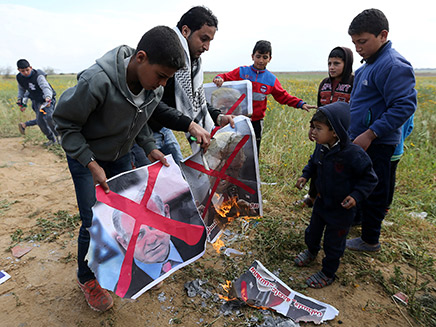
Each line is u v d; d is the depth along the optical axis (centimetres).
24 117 732
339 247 210
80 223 291
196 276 223
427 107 787
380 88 224
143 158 246
